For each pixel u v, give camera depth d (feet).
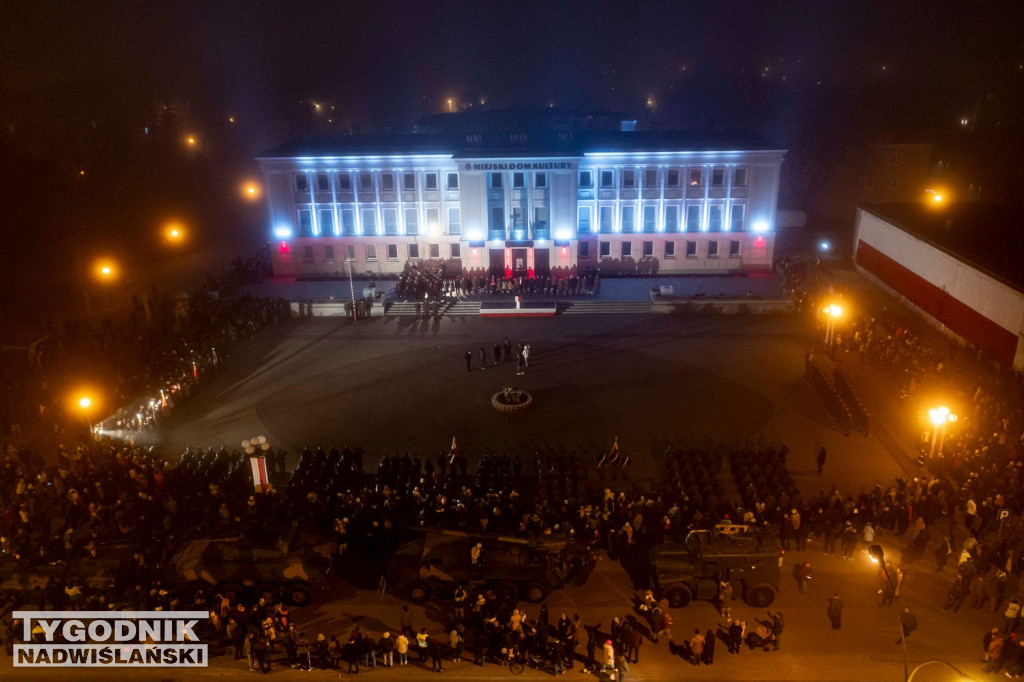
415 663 82.02
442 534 94.02
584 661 81.82
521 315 198.39
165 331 176.65
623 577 95.30
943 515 105.81
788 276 208.74
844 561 97.40
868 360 161.58
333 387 156.76
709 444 129.59
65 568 95.20
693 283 216.74
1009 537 93.91
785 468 120.06
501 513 99.35
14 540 99.04
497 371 163.73
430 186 221.46
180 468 115.14
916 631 84.02
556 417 141.18
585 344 178.40
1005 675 77.20
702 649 80.02
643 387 153.58
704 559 86.99
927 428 125.80
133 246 268.62
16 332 174.09
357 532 98.53
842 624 85.66
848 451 125.80
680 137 237.04
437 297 204.85
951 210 212.64
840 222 291.58
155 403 140.56
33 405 145.07
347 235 227.40
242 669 81.30
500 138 226.58
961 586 85.87
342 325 195.11
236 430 138.10
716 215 222.28
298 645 82.74
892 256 200.95
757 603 88.69
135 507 106.52
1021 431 116.37
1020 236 181.37
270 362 171.22
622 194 220.43
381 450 130.11
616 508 103.81
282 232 227.61
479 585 90.33
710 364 164.45
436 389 154.92
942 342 168.14
